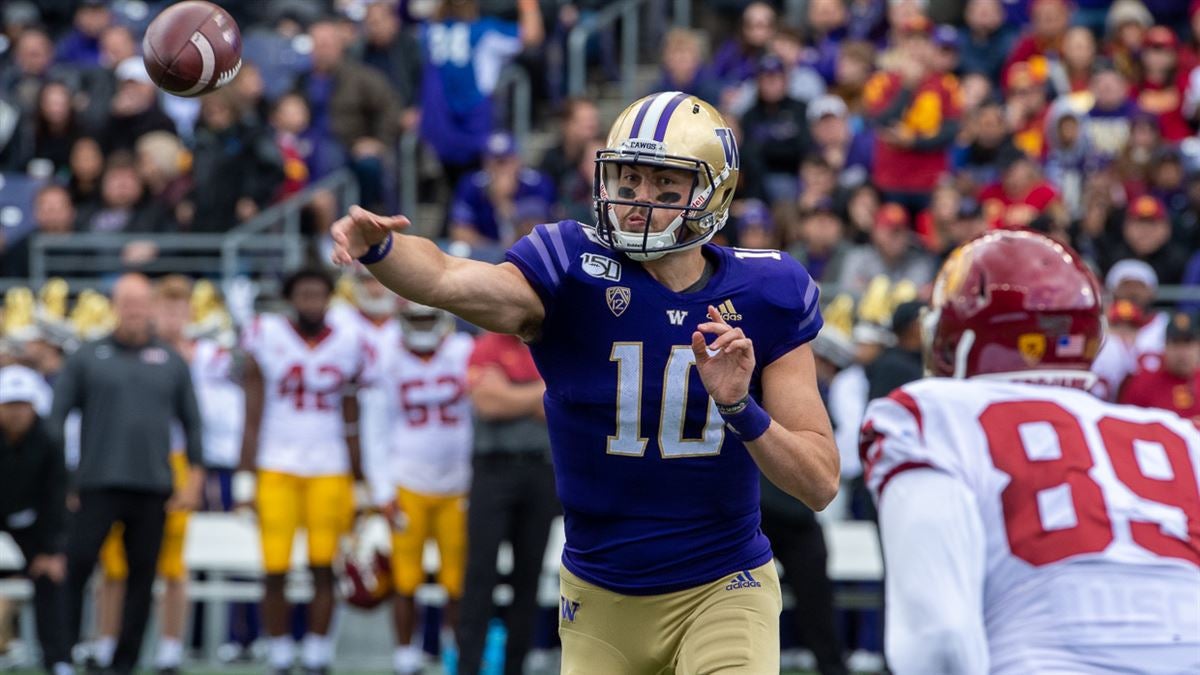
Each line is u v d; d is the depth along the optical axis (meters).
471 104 46.97
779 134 44.50
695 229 13.09
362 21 53.28
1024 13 48.28
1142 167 40.16
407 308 29.86
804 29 51.66
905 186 42.38
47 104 46.66
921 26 44.97
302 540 34.19
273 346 30.16
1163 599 10.77
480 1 48.97
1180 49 46.25
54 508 29.94
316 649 30.42
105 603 31.83
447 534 30.48
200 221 43.50
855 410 32.75
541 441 27.88
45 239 42.47
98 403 29.66
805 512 27.44
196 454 30.78
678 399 13.09
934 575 10.64
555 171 46.00
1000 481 11.05
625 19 52.84
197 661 34.47
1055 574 10.80
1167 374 30.25
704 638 13.41
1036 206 38.81
